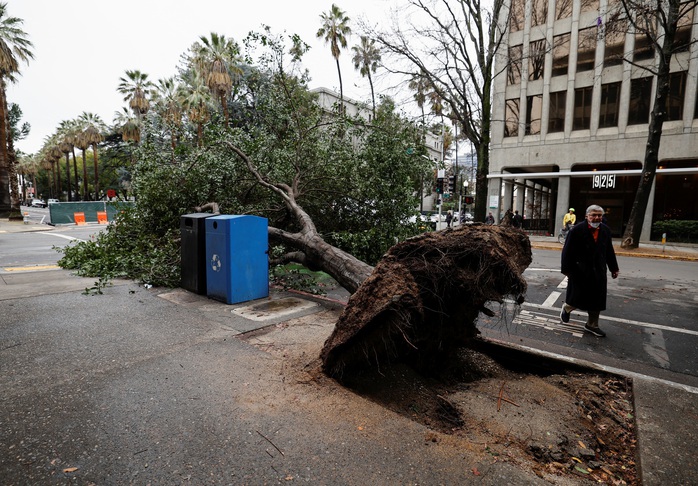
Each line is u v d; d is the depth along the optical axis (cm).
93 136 5053
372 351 311
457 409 299
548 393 332
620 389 349
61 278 686
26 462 211
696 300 727
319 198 877
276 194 851
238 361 345
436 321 337
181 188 812
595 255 508
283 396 288
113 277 686
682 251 1633
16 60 2908
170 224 798
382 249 794
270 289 630
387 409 279
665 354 449
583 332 527
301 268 841
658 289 829
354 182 841
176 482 200
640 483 222
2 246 1307
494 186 2495
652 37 1559
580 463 243
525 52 2300
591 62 2158
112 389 291
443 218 3434
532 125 2369
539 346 461
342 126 879
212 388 296
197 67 2781
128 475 204
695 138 1925
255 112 898
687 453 245
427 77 1595
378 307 288
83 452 221
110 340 389
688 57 1916
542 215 3356
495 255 306
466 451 234
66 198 7638
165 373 319
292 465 215
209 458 219
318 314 490
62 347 369
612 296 760
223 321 454
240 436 239
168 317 465
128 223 827
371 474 210
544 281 909
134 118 3909
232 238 521
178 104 3225
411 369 350
